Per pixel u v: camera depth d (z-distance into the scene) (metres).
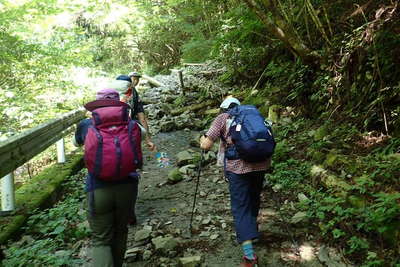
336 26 6.71
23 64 9.37
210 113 9.09
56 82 10.05
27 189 5.19
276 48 8.58
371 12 5.77
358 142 5.21
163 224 4.47
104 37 22.30
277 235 3.97
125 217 3.22
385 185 4.05
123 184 3.10
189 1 16.80
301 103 7.12
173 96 11.13
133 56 24.73
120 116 3.09
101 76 13.29
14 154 4.12
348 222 3.81
